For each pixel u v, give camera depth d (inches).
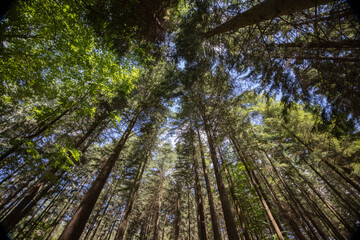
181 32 200.4
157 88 332.8
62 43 194.4
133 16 143.9
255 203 403.5
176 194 717.9
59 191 575.5
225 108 257.9
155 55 214.4
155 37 172.7
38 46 193.2
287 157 447.5
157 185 796.0
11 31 158.9
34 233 627.8
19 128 355.9
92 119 339.3
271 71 171.6
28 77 192.7
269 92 197.3
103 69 239.9
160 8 149.8
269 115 430.6
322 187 626.2
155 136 574.6
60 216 674.8
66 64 213.2
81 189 687.7
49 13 167.6
